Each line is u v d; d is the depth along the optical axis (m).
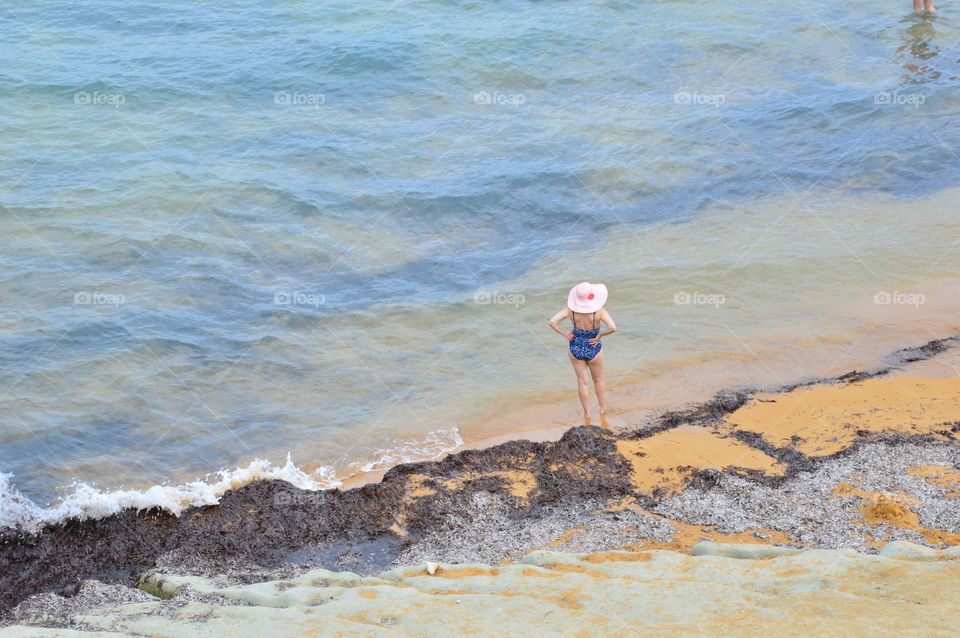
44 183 17.98
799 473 9.59
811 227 16.81
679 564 7.30
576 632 5.88
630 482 9.73
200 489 9.76
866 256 15.59
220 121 21.56
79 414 11.55
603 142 20.77
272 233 16.62
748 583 6.73
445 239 16.75
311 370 12.71
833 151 20.16
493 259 16.05
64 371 12.40
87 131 20.64
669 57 25.80
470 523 9.16
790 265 15.38
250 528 9.27
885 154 19.83
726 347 13.05
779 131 21.28
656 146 20.50
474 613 6.43
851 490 9.08
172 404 11.85
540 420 11.51
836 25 27.97
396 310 14.32
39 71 23.78
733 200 18.11
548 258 16.03
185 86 23.38
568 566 7.76
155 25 27.81
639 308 14.24
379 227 17.05
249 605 7.38
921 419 10.61
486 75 24.44
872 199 17.95
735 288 14.75
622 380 12.36
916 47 26.08
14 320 13.53
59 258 15.34
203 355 12.96
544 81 24.20
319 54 25.47
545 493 9.63
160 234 16.31
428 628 6.16
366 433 11.32
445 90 23.61
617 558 7.89
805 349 12.88
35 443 10.96
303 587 7.48
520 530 8.92
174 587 8.02
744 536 8.45
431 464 10.23
